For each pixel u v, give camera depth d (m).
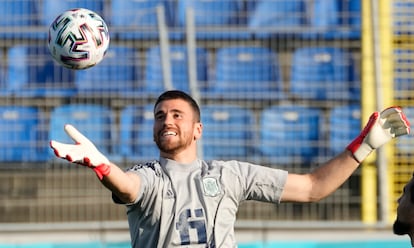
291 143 36.28
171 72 38.78
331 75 38.66
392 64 37.31
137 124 37.16
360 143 17.45
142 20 40.12
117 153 36.66
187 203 17.11
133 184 16.33
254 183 17.64
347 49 38.75
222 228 17.25
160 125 17.58
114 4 40.59
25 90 37.66
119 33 38.75
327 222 32.81
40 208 35.44
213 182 17.41
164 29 35.06
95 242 32.03
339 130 37.12
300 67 38.88
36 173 35.88
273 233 32.47
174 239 16.91
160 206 16.95
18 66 37.91
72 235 31.98
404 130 17.16
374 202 34.66
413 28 37.72
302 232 32.47
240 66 39.06
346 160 17.53
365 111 36.88
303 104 37.59
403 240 32.31
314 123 37.44
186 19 34.78
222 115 37.62
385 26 37.66
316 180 17.72
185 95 17.88
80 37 18.75
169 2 40.38
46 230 31.95
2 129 37.22
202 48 39.28
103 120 37.06
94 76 37.88
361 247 32.09
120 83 37.84
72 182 35.75
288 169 35.56
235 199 17.59
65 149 14.57
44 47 38.91
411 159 35.94
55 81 37.84
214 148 36.16
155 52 38.94
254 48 39.12
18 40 38.69
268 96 37.81
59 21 18.97
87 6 39.78
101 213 35.44
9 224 32.91
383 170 33.19
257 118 37.66
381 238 32.28
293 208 35.47
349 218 35.06
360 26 38.34
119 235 32.00
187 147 17.66
